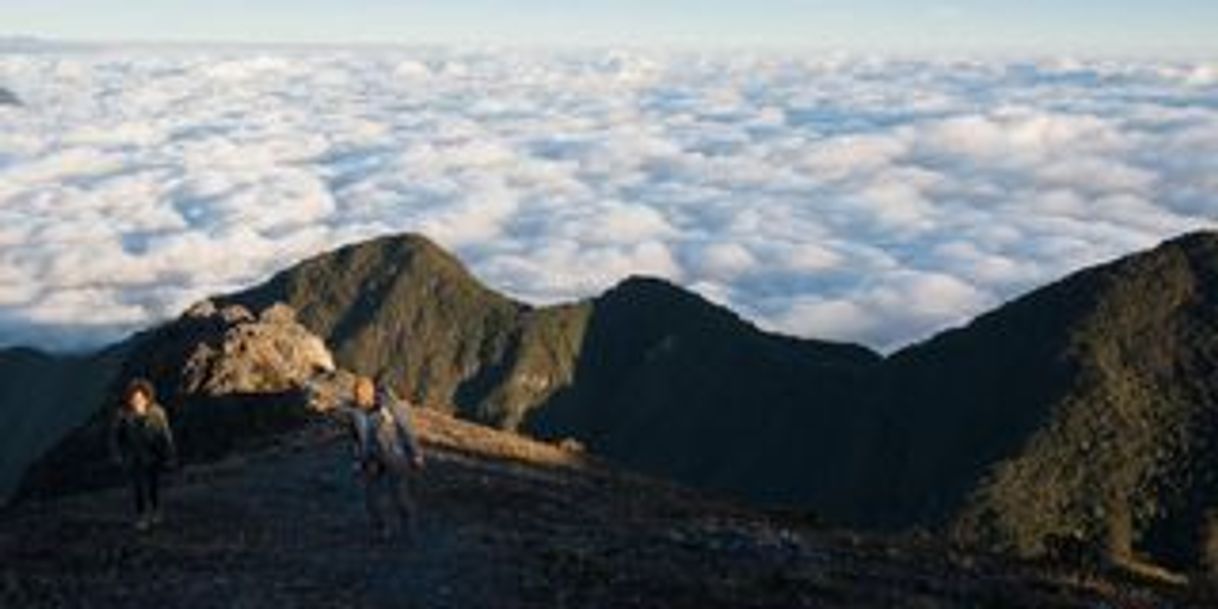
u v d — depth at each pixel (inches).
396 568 794.2
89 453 1717.5
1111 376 6973.4
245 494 1023.6
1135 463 6373.0
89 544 850.1
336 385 1802.4
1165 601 931.3
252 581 763.4
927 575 898.7
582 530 937.5
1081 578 979.3
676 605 737.0
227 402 1705.2
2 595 722.2
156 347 2023.9
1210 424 6471.5
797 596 778.8
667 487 1425.9
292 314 2053.4
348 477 1077.1
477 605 723.4
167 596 731.4
